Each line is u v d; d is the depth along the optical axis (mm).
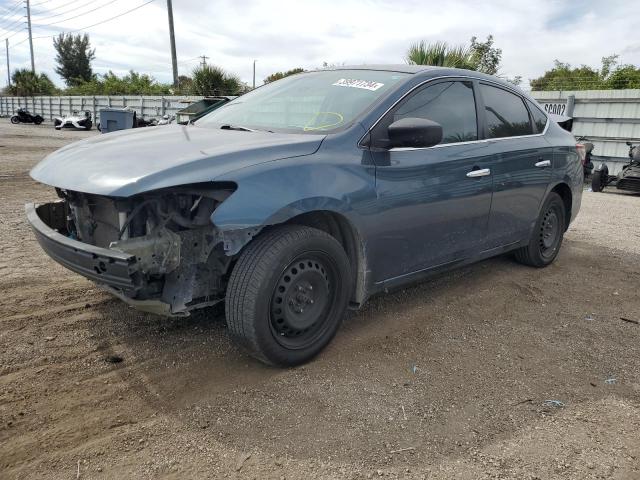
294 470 2305
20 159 12711
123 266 2525
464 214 3963
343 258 3188
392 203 3377
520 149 4496
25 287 4168
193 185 2670
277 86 4281
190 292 2902
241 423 2609
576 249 6203
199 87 25719
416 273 3768
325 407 2768
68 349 3244
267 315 2891
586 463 2424
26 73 54781
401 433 2588
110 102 33219
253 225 2697
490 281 4883
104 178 2689
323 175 3025
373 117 3391
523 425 2701
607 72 23797
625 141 13508
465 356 3424
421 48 12875
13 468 2234
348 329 3721
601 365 3393
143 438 2467
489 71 19031
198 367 3111
